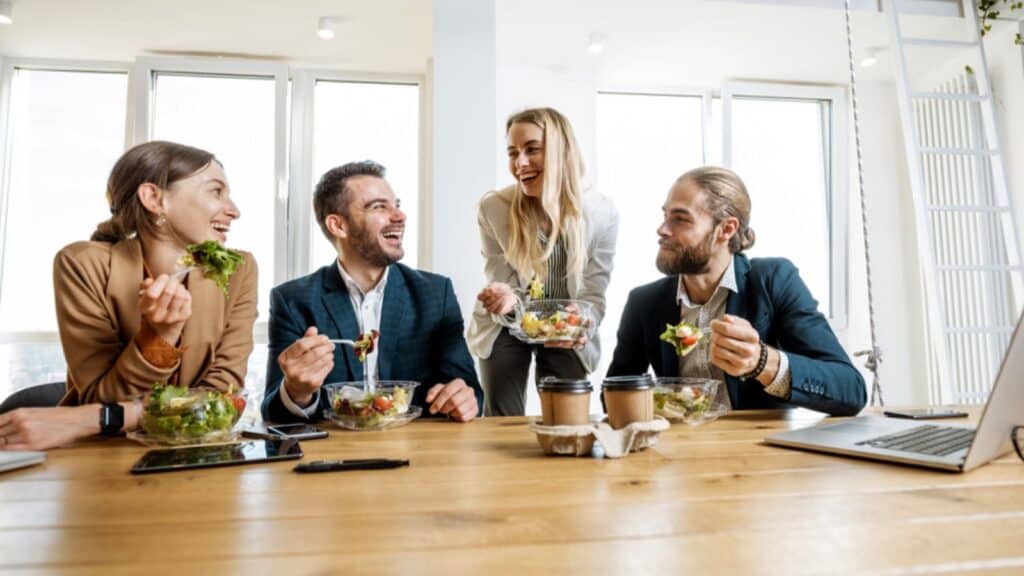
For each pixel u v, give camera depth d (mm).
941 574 424
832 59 3355
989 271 3090
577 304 1680
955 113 3275
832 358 1328
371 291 1654
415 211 3465
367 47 3156
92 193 3254
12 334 3139
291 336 1509
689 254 1474
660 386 1130
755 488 658
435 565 442
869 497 618
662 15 2893
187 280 1422
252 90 3299
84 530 528
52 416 935
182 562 452
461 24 2568
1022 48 2930
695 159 3770
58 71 3268
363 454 862
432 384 1570
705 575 422
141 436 946
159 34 3012
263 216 3279
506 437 1004
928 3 2969
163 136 3232
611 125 3701
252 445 896
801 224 3756
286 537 506
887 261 3637
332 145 3422
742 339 1152
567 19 2904
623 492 645
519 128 2102
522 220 2160
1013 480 683
